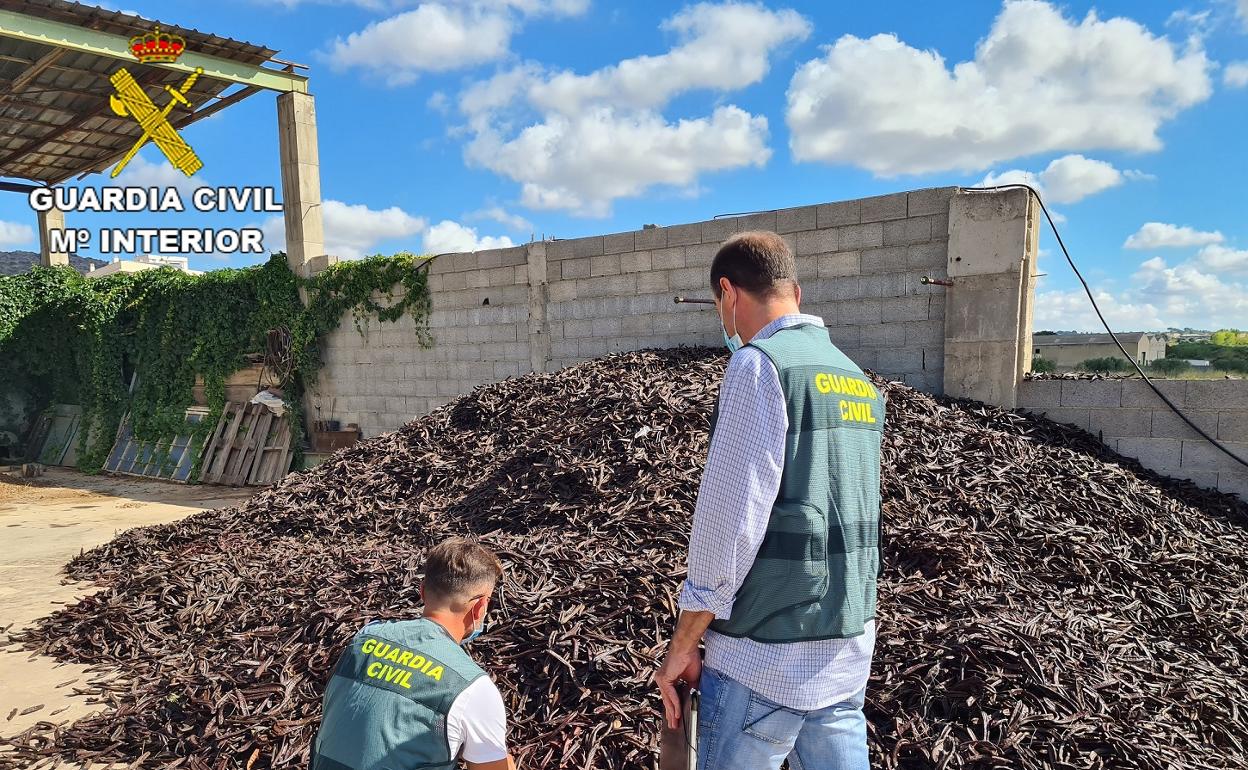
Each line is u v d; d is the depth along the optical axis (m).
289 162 12.43
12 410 16.08
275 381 12.76
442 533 4.91
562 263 9.46
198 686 3.47
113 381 14.78
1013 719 2.52
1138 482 5.26
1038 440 5.74
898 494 4.34
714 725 1.59
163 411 13.91
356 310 11.82
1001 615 3.13
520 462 5.48
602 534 4.11
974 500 4.36
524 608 3.33
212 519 6.55
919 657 2.81
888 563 3.69
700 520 1.52
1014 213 6.20
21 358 15.84
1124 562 3.94
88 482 13.19
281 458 12.47
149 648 4.22
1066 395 6.14
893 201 6.87
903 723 2.56
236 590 4.63
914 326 6.84
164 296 14.00
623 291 8.95
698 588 1.54
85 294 14.84
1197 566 4.08
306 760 2.83
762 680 1.54
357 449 7.01
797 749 1.62
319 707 3.13
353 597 3.95
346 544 5.24
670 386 5.93
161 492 11.95
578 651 3.02
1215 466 5.59
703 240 8.21
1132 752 2.42
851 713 1.63
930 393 6.66
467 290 10.52
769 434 1.50
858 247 7.11
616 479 4.73
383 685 1.86
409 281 11.08
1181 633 3.43
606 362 7.30
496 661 3.04
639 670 2.92
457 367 10.76
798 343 1.62
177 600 4.70
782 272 1.72
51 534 8.51
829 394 1.58
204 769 2.92
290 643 3.67
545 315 9.70
